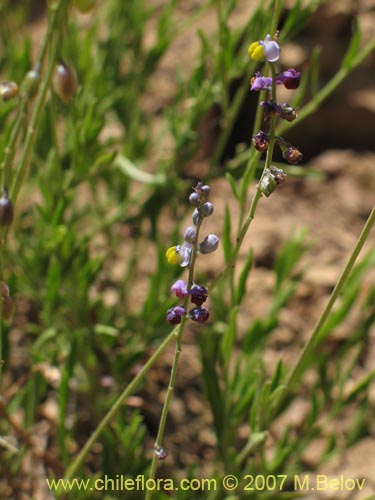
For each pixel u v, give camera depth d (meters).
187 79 0.53
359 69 0.50
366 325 0.34
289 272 0.36
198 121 0.38
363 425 0.35
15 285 0.33
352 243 0.47
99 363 0.38
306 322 0.43
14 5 0.55
